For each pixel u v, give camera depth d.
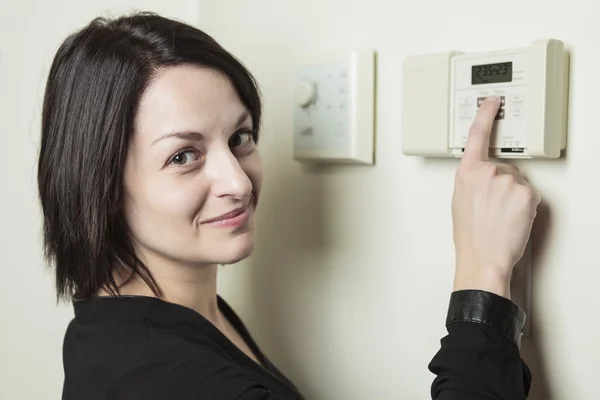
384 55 0.88
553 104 0.68
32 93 1.30
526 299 0.75
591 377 0.71
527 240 0.68
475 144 0.71
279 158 1.05
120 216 0.78
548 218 0.73
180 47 0.73
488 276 0.67
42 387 1.38
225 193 0.74
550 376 0.74
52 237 0.82
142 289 0.81
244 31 1.10
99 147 0.74
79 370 0.74
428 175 0.84
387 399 0.91
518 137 0.70
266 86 1.06
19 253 1.37
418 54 0.84
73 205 0.77
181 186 0.73
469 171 0.70
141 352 0.71
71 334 0.80
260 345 1.12
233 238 0.76
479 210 0.69
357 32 0.92
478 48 0.78
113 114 0.73
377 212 0.91
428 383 0.86
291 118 1.02
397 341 0.89
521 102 0.69
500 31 0.76
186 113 0.72
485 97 0.73
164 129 0.72
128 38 0.75
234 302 1.17
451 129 0.76
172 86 0.72
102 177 0.74
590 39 0.69
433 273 0.84
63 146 0.78
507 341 0.65
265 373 0.83
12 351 1.41
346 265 0.95
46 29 1.28
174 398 0.67
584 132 0.70
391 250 0.89
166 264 0.81
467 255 0.69
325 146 0.93
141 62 0.73
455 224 0.71
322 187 0.98
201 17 1.18
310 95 0.93
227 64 0.77
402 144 0.81
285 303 1.06
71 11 1.25
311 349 1.02
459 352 0.64
